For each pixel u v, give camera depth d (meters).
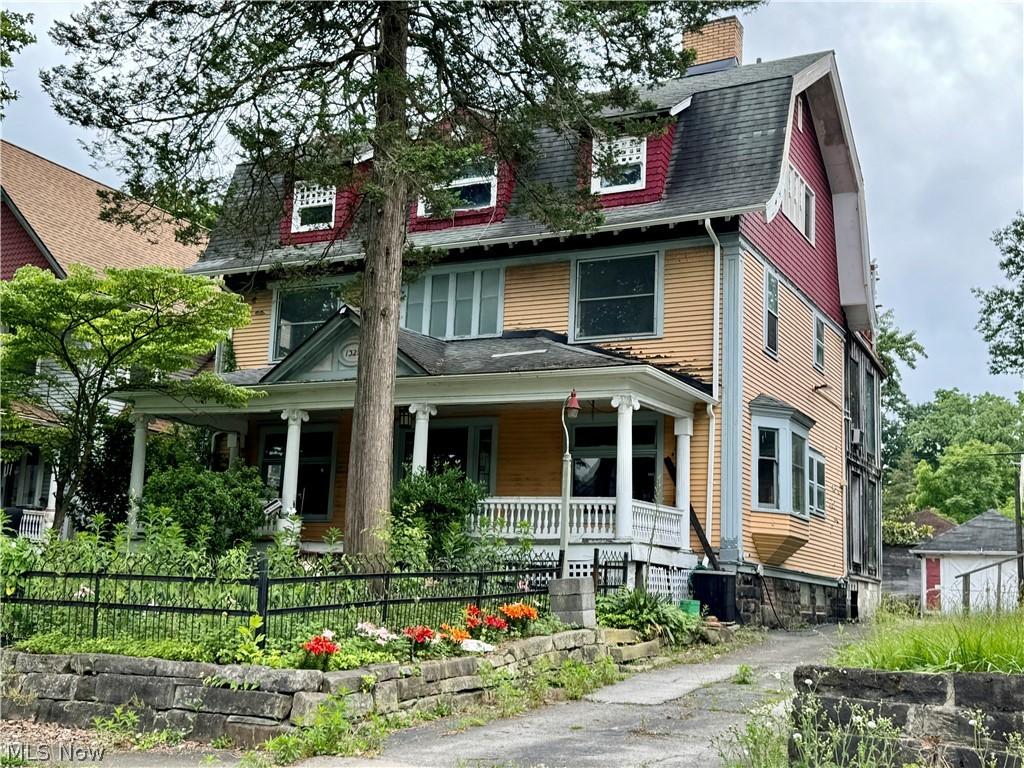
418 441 19.23
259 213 16.17
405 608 10.46
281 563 11.02
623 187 20.83
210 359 26.31
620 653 12.76
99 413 21.83
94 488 22.02
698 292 19.80
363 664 9.03
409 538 12.98
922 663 6.69
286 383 20.58
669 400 18.61
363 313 14.45
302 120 13.44
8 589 10.20
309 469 23.47
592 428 20.50
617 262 20.70
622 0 14.20
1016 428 68.62
